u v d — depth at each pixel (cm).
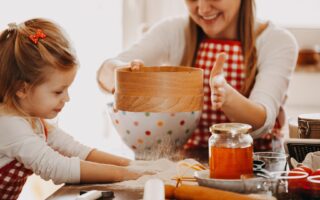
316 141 136
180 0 287
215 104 152
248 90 188
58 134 161
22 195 260
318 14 313
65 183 136
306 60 300
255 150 180
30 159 139
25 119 145
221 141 119
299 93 305
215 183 115
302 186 111
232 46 193
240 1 189
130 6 289
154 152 159
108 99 293
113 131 296
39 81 146
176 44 205
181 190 113
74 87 293
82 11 288
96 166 136
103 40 290
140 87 149
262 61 192
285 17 315
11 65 146
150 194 101
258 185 115
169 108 149
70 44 151
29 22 152
